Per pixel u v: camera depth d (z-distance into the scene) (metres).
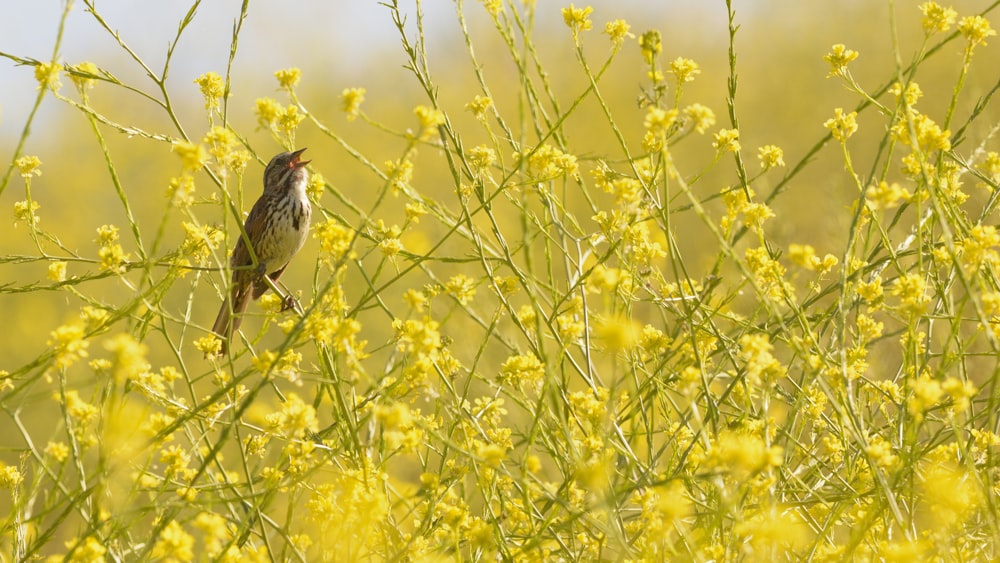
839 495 9.14
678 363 10.29
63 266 10.23
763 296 7.66
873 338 10.59
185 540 6.80
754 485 7.35
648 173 10.41
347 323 7.94
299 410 7.66
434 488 8.12
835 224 16.77
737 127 10.45
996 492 8.85
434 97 10.91
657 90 9.39
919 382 7.20
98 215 34.41
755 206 9.52
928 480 7.19
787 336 9.57
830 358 9.16
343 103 8.24
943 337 12.64
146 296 8.83
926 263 10.66
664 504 6.96
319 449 9.51
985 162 10.41
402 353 10.62
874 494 8.55
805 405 10.03
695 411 7.45
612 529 7.07
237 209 10.62
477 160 10.77
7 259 10.32
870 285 8.82
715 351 10.26
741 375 9.30
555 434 9.54
